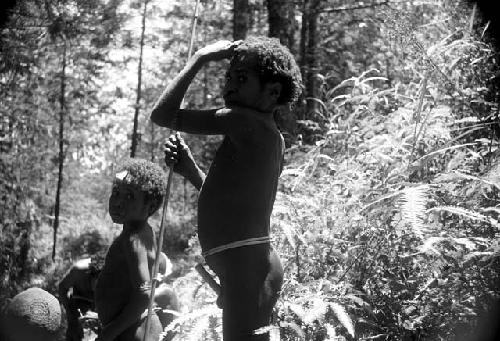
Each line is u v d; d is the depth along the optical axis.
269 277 2.96
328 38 13.11
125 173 4.02
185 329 3.78
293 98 3.09
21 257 11.92
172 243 12.14
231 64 3.06
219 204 2.95
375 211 3.69
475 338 3.56
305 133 7.47
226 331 2.93
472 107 4.64
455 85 4.60
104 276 4.04
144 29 14.41
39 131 13.33
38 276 11.83
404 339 3.54
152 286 3.10
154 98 15.38
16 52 12.73
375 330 3.57
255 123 2.97
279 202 4.12
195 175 3.29
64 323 7.00
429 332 3.56
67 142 13.70
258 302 2.91
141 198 4.00
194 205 13.08
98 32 13.55
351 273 3.74
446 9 5.69
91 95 14.16
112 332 3.91
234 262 2.91
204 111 3.02
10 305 5.91
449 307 3.57
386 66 7.37
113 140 15.36
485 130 4.54
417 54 4.80
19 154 12.95
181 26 15.16
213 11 15.13
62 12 12.80
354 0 13.33
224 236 2.93
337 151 4.78
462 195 3.81
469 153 4.30
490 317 3.57
